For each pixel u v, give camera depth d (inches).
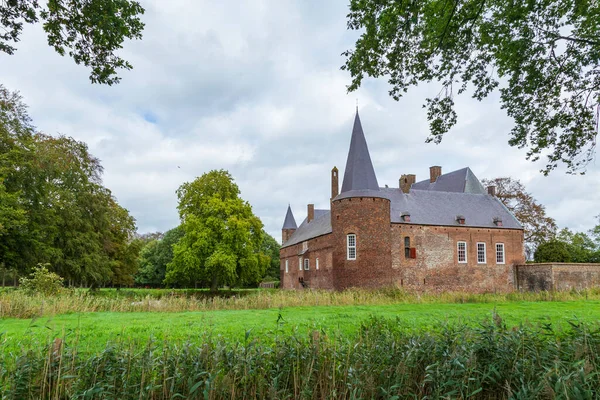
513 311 568.4
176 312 555.8
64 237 999.0
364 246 1045.8
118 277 1349.7
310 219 1811.0
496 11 281.9
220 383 166.1
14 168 810.2
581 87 317.7
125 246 1337.4
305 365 185.0
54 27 243.8
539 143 342.6
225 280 1210.0
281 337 212.5
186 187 1268.5
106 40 245.9
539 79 312.7
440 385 171.2
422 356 191.8
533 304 708.7
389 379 182.1
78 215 1015.6
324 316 491.8
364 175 1090.7
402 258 1222.3
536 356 185.3
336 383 185.3
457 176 1535.4
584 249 1620.3
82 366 178.4
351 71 312.2
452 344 195.8
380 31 278.8
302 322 420.2
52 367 178.1
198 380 173.2
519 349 191.9
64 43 251.9
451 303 742.5
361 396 169.2
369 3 263.1
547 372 162.4
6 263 856.9
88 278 1061.1
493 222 1346.0
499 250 1339.8
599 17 277.6
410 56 306.2
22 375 168.6
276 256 2454.5
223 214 1227.2
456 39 288.4
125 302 622.2
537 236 1632.6
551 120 331.6
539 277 1259.2
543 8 276.5
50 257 911.7
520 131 344.8
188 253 1156.5
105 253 1162.6
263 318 468.8
